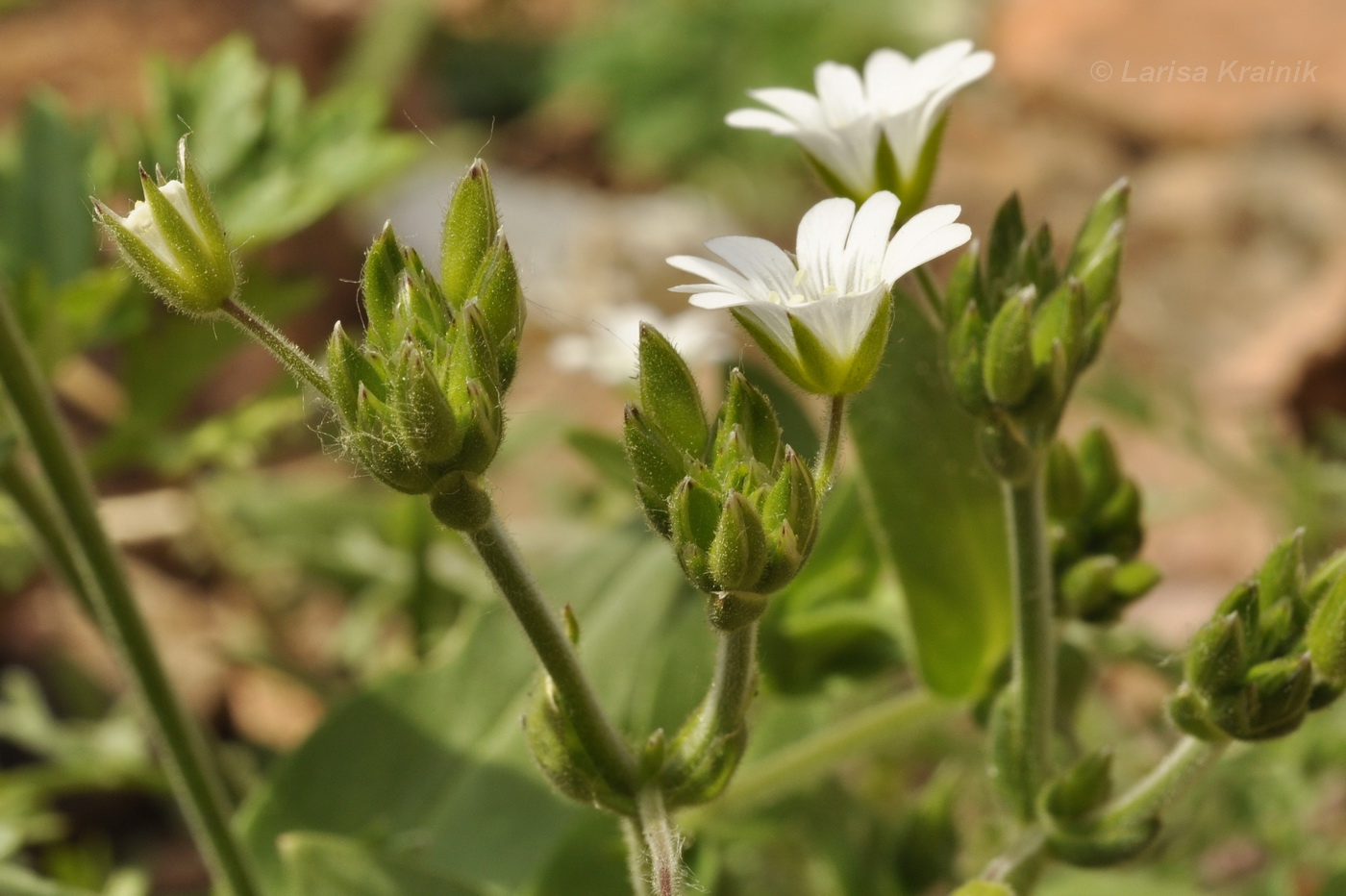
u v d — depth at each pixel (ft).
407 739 1.14
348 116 1.20
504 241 0.91
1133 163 2.62
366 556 1.48
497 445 0.91
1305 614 0.96
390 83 2.43
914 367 1.09
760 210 2.36
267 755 1.54
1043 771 1.01
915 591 1.09
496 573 0.92
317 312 2.18
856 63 2.42
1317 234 2.25
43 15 2.30
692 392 0.92
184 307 0.92
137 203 0.93
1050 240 0.98
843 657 1.17
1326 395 1.90
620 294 2.07
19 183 1.20
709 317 1.49
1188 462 1.81
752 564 0.90
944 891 1.25
